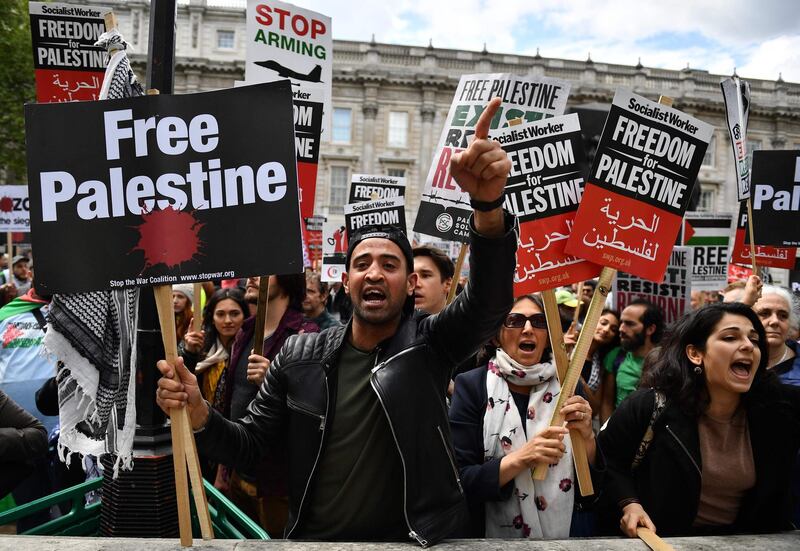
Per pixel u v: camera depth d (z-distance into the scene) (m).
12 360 3.84
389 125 34.72
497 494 2.26
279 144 1.89
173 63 2.38
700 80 35.59
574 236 2.29
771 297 3.28
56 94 3.32
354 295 2.00
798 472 2.62
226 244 1.88
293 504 2.01
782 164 3.31
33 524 3.43
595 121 4.55
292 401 2.03
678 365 2.28
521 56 35.16
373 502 1.94
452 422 2.57
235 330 4.04
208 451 1.95
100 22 3.34
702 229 6.35
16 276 9.21
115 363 1.93
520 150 2.40
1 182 22.27
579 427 2.12
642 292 4.78
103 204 1.89
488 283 1.82
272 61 3.85
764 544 1.98
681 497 2.22
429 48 34.50
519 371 2.52
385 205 5.21
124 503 2.29
